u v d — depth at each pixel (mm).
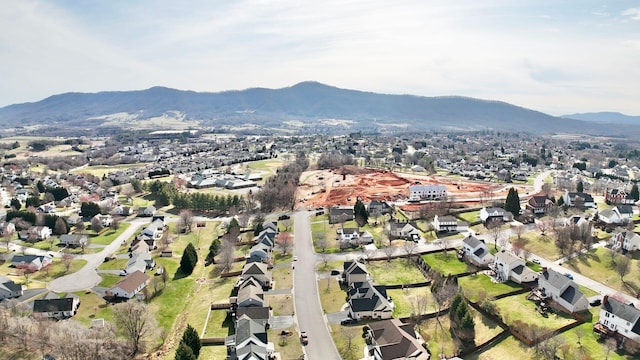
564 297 97562
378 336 86125
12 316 93438
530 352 81500
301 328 94812
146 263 134125
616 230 135625
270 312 101688
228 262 129875
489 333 89312
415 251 136250
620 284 108000
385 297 102938
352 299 99688
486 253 124750
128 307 91688
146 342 92312
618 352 80312
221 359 84438
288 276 122625
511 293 105688
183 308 109188
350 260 131500
